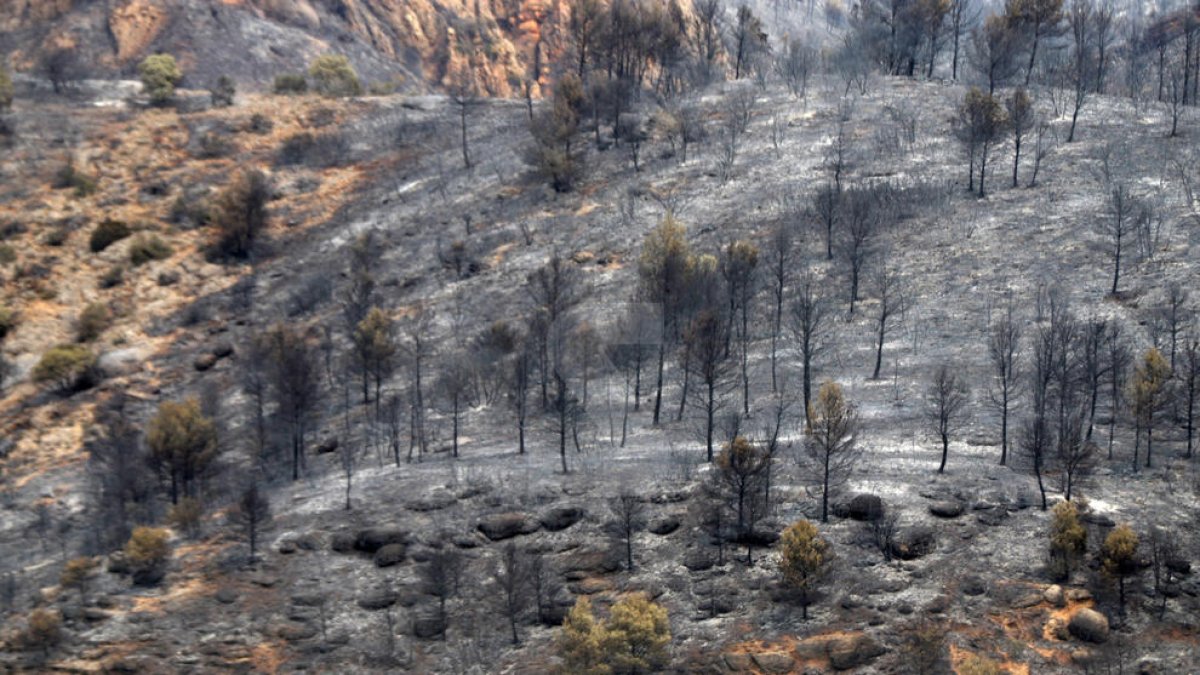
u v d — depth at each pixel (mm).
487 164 109000
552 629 46719
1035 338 65562
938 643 41375
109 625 49156
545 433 64500
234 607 49844
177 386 81688
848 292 75125
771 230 84750
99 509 63875
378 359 70688
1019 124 87188
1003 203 83875
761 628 44406
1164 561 44562
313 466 65250
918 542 47312
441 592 47781
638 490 54219
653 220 90562
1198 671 40250
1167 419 56156
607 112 108562
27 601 52281
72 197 108125
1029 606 43781
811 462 54688
